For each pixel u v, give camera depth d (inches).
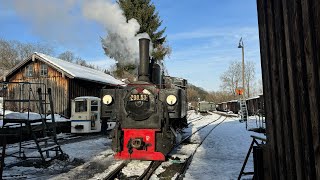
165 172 284.2
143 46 378.0
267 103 161.3
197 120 1172.5
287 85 133.9
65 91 824.3
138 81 358.9
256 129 635.5
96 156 370.6
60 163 330.3
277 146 149.1
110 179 255.3
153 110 338.0
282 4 134.2
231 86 2628.0
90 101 666.2
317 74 105.0
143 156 326.0
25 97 852.0
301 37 116.7
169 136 331.0
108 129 745.6
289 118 132.6
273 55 148.3
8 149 426.9
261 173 182.9
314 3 105.7
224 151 402.3
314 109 107.2
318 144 105.0
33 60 842.8
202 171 281.4
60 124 673.0
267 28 156.6
